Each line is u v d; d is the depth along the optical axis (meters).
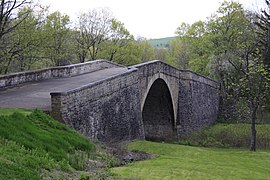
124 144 17.58
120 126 18.16
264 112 36.62
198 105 36.62
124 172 10.17
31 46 28.20
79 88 13.60
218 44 45.31
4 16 23.44
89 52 44.75
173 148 17.97
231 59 41.44
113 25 44.78
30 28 27.30
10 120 9.48
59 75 22.84
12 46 27.33
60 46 36.94
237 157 17.44
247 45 28.75
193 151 17.83
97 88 15.40
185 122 33.69
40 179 7.11
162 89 30.06
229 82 42.50
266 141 29.64
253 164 15.55
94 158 10.88
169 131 32.75
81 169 9.34
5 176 6.44
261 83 24.45
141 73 23.44
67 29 37.00
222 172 12.32
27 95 15.65
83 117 13.86
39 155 8.43
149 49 61.22
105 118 16.20
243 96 34.50
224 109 42.75
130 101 20.08
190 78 34.75
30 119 10.62
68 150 10.09
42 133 9.98
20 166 7.16
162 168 11.52
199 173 11.50
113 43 45.03
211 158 16.14
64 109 12.38
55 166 8.33
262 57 26.59
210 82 40.97
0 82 17.66
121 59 45.75
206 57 47.25
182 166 12.33
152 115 33.03
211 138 31.42
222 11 45.03
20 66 32.75
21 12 27.16
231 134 32.19
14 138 8.57
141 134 21.62
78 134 11.91
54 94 12.29
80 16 48.50
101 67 29.16
